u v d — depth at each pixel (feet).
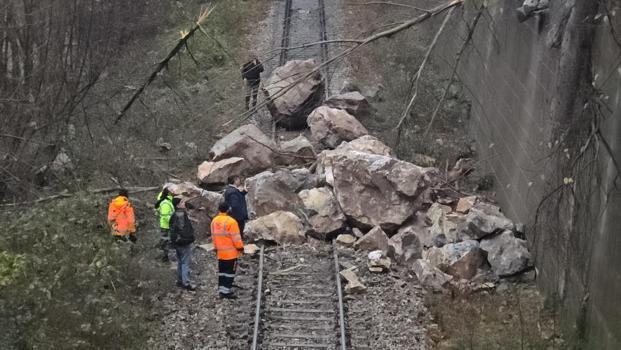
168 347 41.98
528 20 55.93
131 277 47.85
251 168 65.51
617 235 36.76
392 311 46.34
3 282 38.81
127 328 41.81
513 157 58.75
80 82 64.39
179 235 47.85
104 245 47.34
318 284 49.11
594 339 39.55
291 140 72.28
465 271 50.85
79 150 64.03
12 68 56.80
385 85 83.15
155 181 64.54
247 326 44.19
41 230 46.60
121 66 76.48
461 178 66.64
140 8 90.53
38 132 58.70
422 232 55.52
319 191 58.08
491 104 67.92
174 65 90.27
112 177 62.80
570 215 43.50
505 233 52.03
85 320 40.40
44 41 57.62
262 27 107.65
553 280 46.62
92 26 65.00
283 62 93.09
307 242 55.16
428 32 92.17
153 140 72.08
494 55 68.13
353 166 56.80
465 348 42.27
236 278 49.83
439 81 84.99
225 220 46.60
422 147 70.13
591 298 40.22
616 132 37.50
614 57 38.06
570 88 40.88
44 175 60.34
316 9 113.39
